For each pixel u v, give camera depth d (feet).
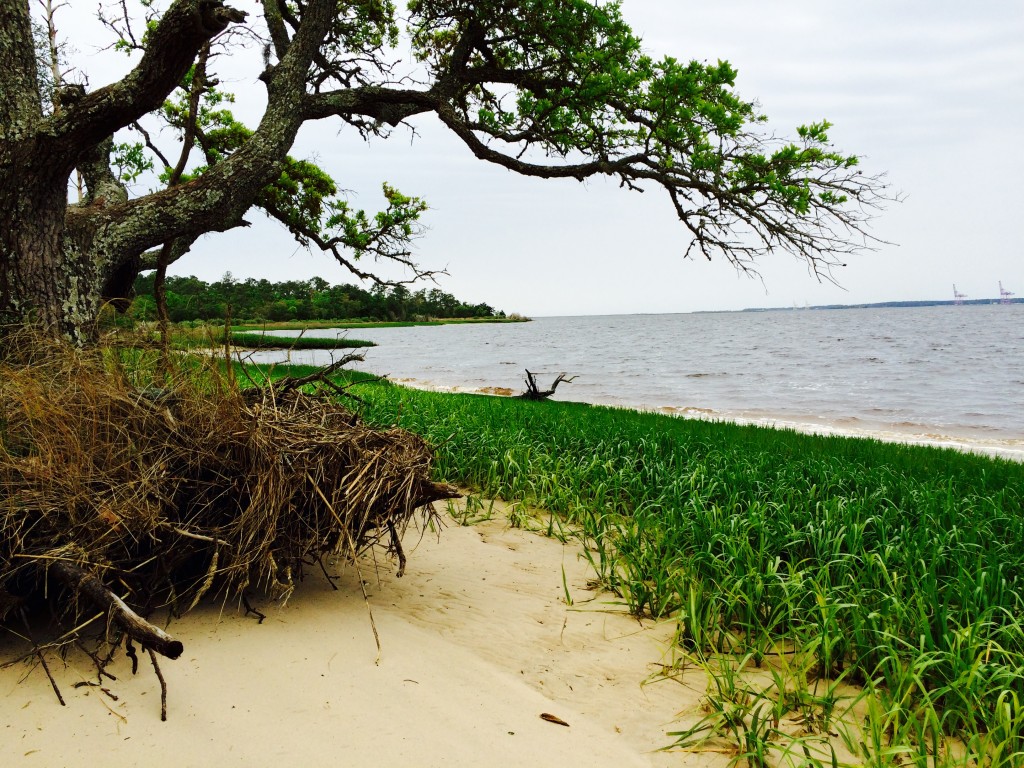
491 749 9.21
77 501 10.82
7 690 9.71
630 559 17.33
